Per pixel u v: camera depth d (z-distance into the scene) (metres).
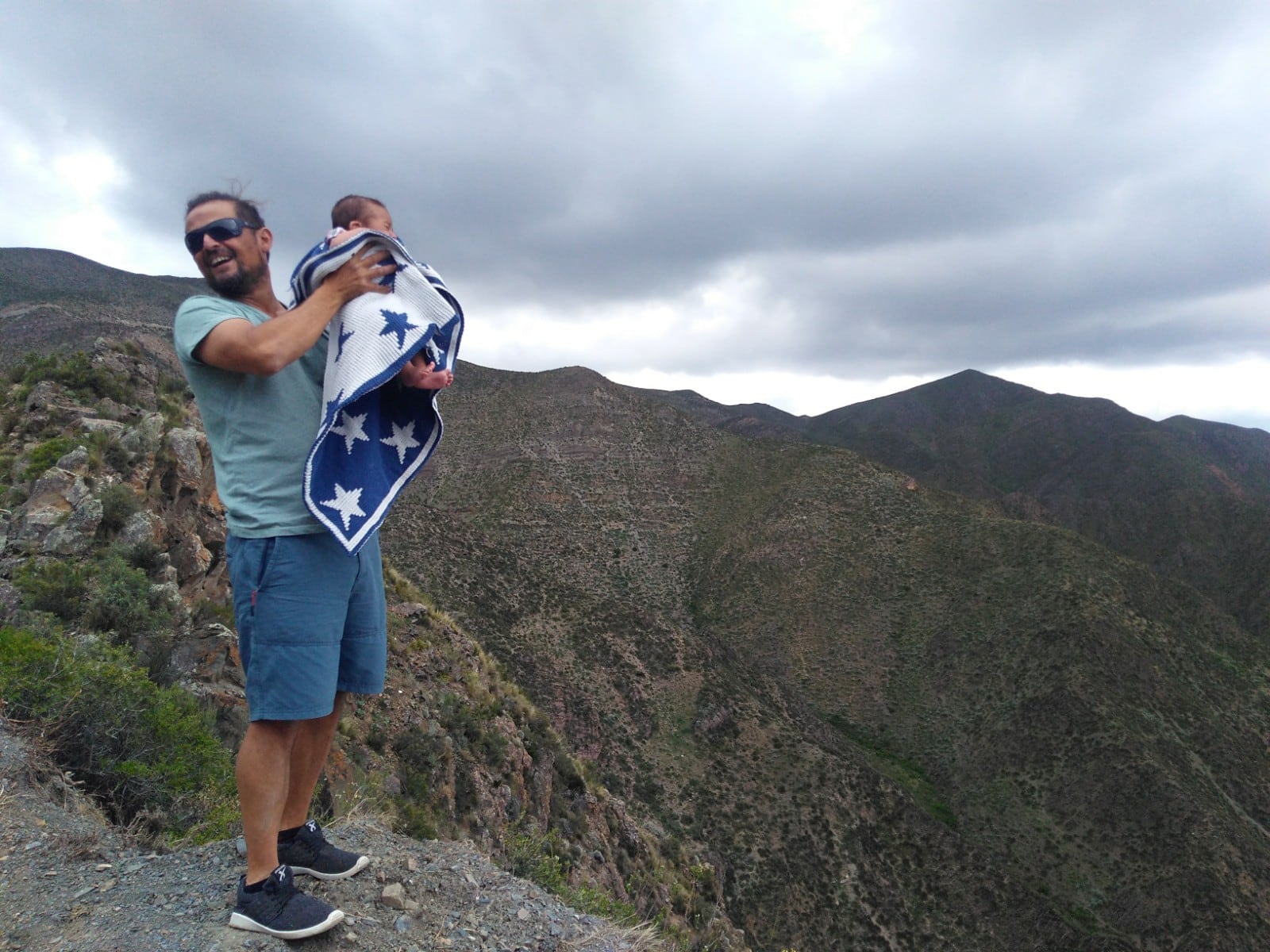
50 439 11.52
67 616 8.39
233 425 2.88
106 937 2.82
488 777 13.36
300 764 3.31
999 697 84.12
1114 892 62.91
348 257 2.90
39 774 4.32
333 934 2.98
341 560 2.97
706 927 17.45
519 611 64.38
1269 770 78.31
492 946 3.22
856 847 49.19
